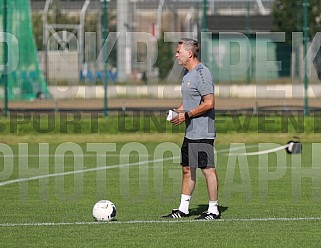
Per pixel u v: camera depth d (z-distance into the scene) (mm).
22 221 46812
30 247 39156
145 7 135750
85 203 54219
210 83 46438
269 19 149125
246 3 131875
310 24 117375
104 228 44281
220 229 43875
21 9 123375
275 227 44594
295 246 39344
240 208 51750
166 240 40750
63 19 146000
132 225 45219
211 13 147875
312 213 49656
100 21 127125
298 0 114688
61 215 49000
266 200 55406
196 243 40000
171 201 55000
